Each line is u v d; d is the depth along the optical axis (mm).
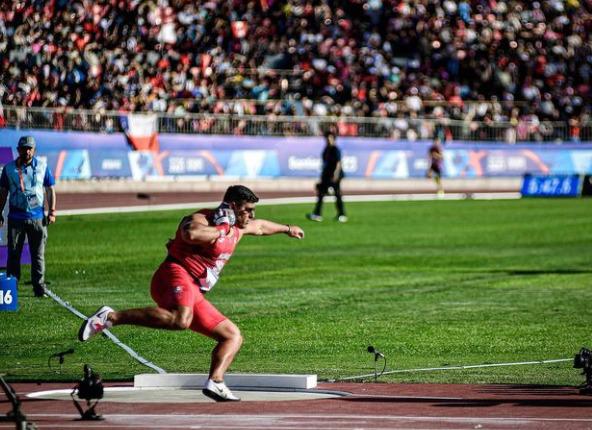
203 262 22109
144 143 98688
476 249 66750
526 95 135375
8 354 32281
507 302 45031
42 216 43188
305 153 109688
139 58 108562
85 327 21328
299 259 59906
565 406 22422
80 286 47844
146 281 49719
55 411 21766
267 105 114750
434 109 127000
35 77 96312
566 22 144625
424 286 50000
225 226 22047
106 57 104500
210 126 104688
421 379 27078
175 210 85562
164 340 35062
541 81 137625
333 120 112812
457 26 139375
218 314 22656
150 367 29344
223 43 121750
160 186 99688
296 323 38938
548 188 112562
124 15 110688
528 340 35500
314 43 128750
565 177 112188
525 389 25094
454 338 35906
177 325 21656
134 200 91500
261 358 31625
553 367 29516
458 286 50062
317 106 120000
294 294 46719
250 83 117562
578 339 35750
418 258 61469
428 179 116938
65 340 34875
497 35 140250
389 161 114750
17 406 18281
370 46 132875
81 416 20688
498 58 137625
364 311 42062
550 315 41406
